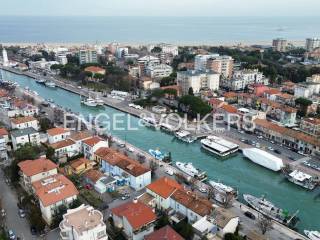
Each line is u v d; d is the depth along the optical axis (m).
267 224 105.00
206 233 97.94
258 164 158.88
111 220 107.62
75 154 155.38
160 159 158.25
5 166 144.12
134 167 133.50
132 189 130.25
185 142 184.25
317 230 113.50
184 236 96.62
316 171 149.12
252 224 110.38
